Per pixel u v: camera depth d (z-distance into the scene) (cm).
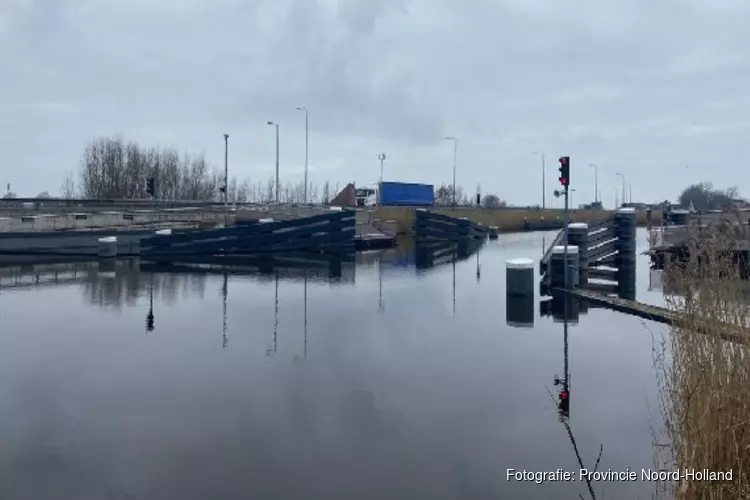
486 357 998
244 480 566
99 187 6738
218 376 895
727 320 596
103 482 562
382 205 6216
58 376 900
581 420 712
